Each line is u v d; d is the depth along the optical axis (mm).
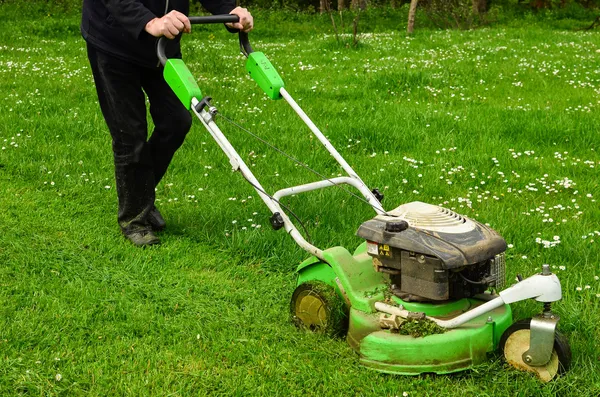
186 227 5445
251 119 8484
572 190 6098
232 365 3512
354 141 7656
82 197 6031
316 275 3889
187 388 3289
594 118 8328
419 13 25703
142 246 5055
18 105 8812
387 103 9367
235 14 4547
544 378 3248
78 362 3520
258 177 6461
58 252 4883
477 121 8312
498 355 3400
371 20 24969
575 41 16078
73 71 11719
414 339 3305
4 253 4816
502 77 11180
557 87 10531
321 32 22469
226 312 4102
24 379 3309
